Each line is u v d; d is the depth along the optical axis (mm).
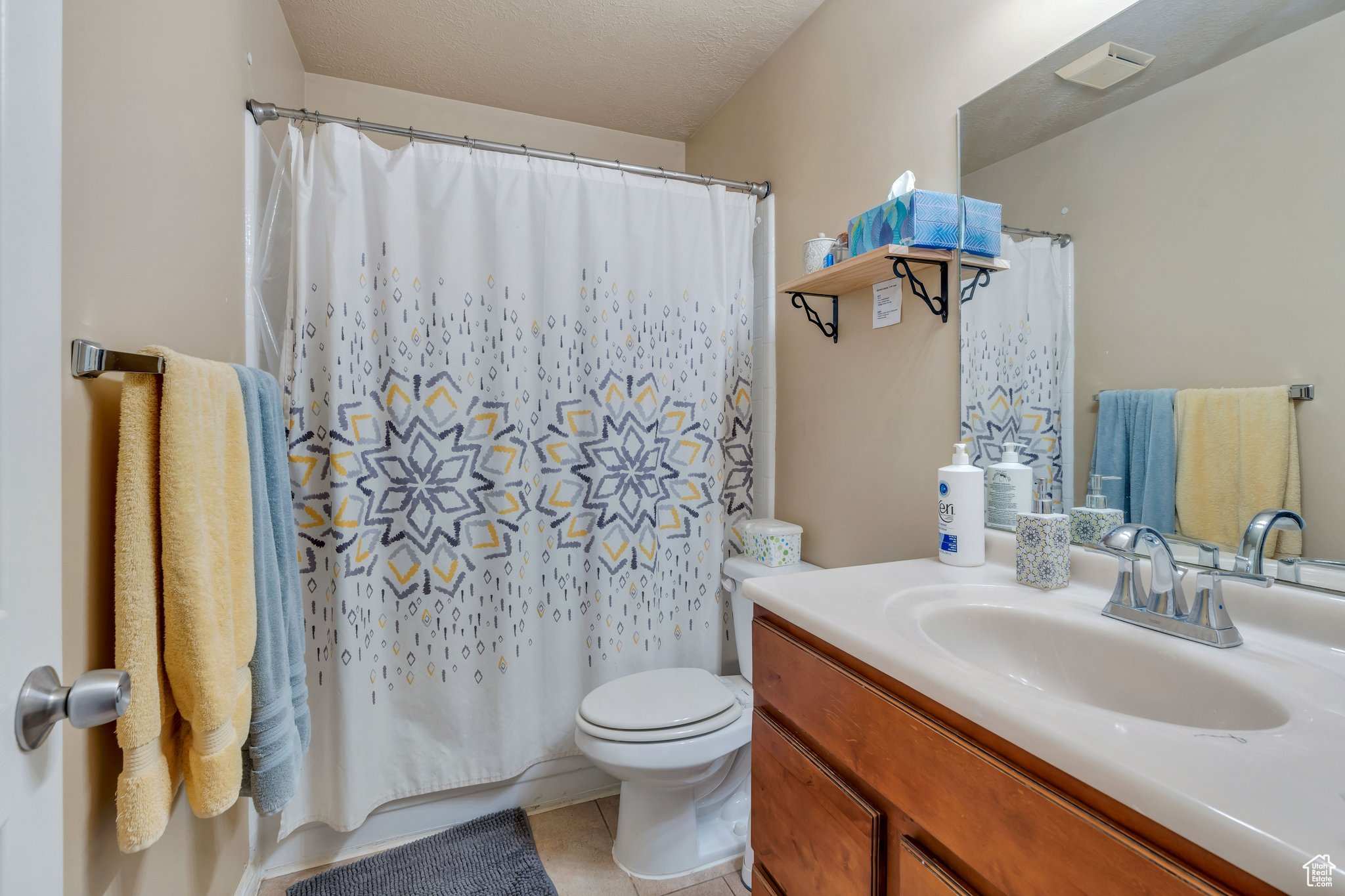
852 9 1651
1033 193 1168
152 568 805
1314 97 783
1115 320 1037
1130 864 488
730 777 1775
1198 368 920
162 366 807
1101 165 1051
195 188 1141
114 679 539
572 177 1797
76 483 759
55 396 537
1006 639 955
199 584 834
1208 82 898
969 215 1283
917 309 1451
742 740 1531
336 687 1545
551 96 2277
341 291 1538
